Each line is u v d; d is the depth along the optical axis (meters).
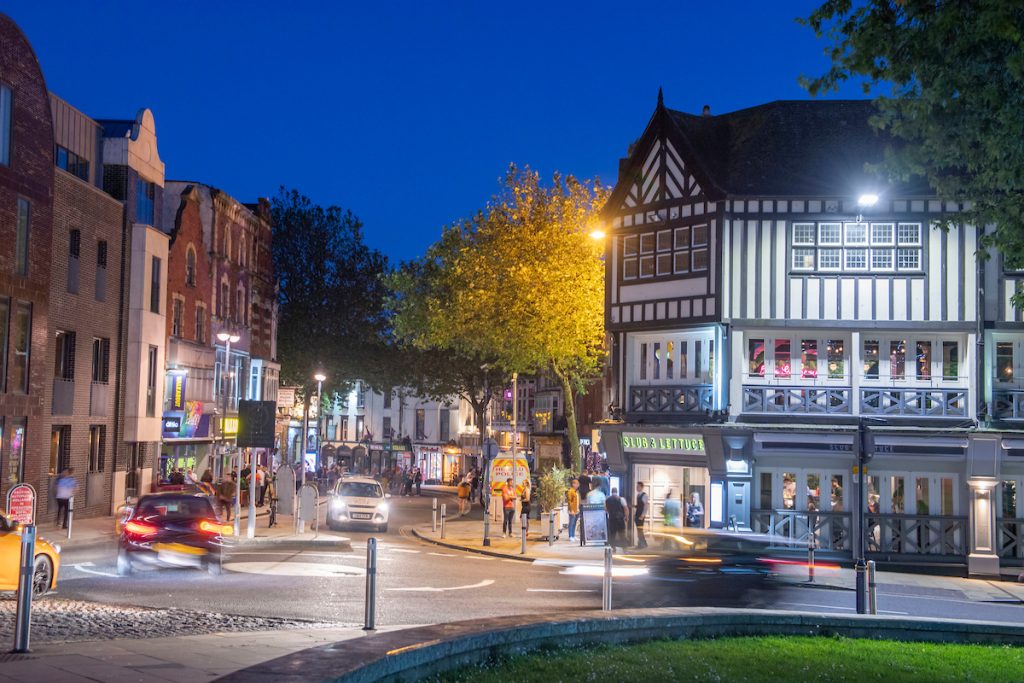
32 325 30.59
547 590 19.92
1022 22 12.28
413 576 21.50
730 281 33.03
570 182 39.12
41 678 8.09
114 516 37.19
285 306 69.81
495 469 44.09
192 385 47.56
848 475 32.66
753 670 10.96
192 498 20.33
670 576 23.97
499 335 38.91
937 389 32.47
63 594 16.47
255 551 26.97
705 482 34.06
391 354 72.31
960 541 31.72
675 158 34.69
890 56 13.45
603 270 38.72
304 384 70.94
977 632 14.11
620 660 10.84
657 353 35.69
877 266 32.69
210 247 50.91
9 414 29.33
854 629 13.99
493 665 9.98
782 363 33.53
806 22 13.95
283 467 35.88
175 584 18.41
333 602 16.80
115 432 38.31
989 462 30.75
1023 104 12.85
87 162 37.72
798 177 33.41
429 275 44.97
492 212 39.59
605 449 35.94
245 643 10.65
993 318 32.06
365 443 101.25
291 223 70.31
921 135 14.48
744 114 37.06
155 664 8.86
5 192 28.84
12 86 29.31
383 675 8.33
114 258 38.09
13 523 15.84
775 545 32.28
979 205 14.72
